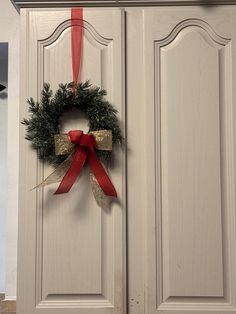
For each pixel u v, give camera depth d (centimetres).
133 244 84
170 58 86
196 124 85
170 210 83
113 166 84
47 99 82
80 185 83
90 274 82
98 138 82
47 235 83
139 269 83
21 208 83
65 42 86
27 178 84
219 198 83
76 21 86
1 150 124
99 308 81
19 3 86
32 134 84
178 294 82
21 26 86
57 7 87
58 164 83
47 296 82
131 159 85
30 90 85
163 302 82
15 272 106
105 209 83
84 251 82
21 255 82
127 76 87
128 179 85
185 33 86
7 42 111
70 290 82
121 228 82
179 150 84
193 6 88
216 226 83
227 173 84
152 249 82
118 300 81
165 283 83
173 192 84
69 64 86
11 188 108
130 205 84
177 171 84
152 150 84
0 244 121
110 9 87
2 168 123
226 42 86
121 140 84
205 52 86
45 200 83
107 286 82
